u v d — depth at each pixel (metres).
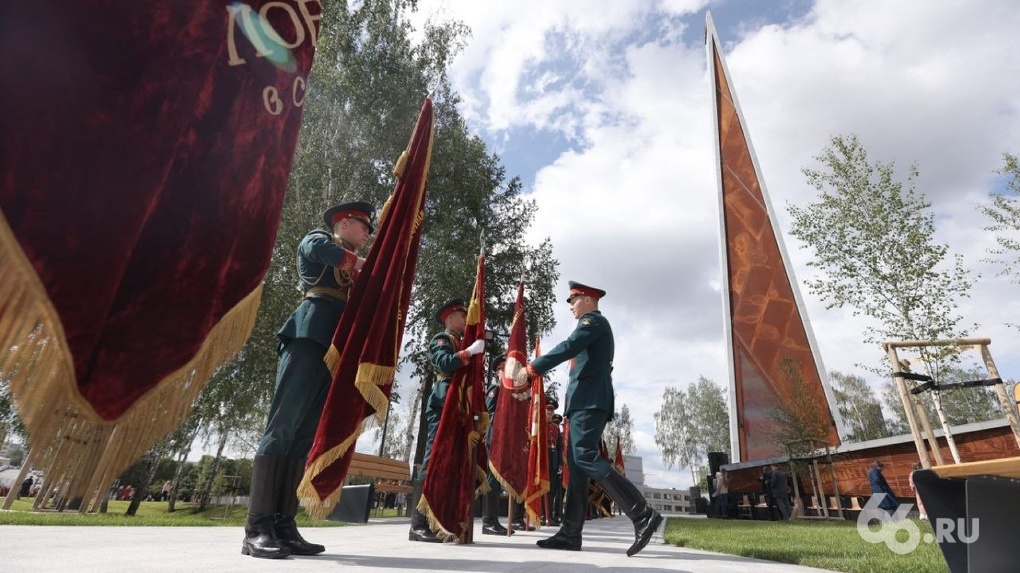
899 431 50.91
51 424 1.06
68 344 1.09
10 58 1.05
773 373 24.86
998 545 1.93
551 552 3.83
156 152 1.30
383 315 3.13
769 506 15.95
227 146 1.57
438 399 4.98
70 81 1.14
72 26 1.16
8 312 1.01
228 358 1.49
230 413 15.55
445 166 23.02
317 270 3.24
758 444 23.84
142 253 1.33
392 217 3.46
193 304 1.42
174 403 1.31
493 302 26.39
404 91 20.56
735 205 29.22
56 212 1.08
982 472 1.95
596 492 12.62
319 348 3.09
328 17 18.88
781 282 26.59
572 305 4.68
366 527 7.56
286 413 2.94
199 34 1.48
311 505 2.75
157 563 2.12
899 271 16.34
